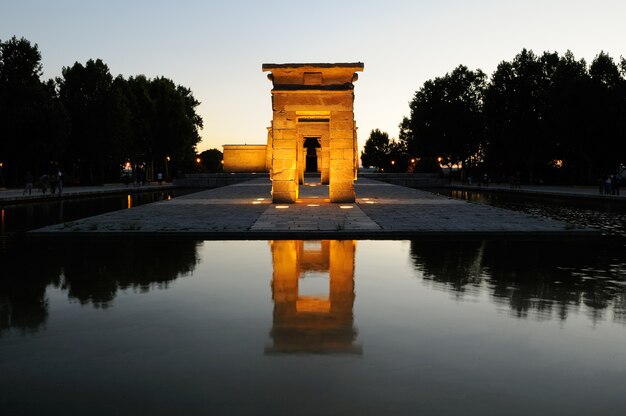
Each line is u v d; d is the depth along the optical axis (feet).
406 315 22.81
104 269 33.55
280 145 83.66
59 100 197.57
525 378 15.89
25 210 86.99
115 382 15.64
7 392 15.01
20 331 20.70
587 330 20.75
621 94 170.09
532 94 212.43
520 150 212.64
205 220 58.59
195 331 20.59
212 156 368.27
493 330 20.67
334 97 83.15
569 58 207.00
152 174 263.70
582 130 180.04
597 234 49.49
